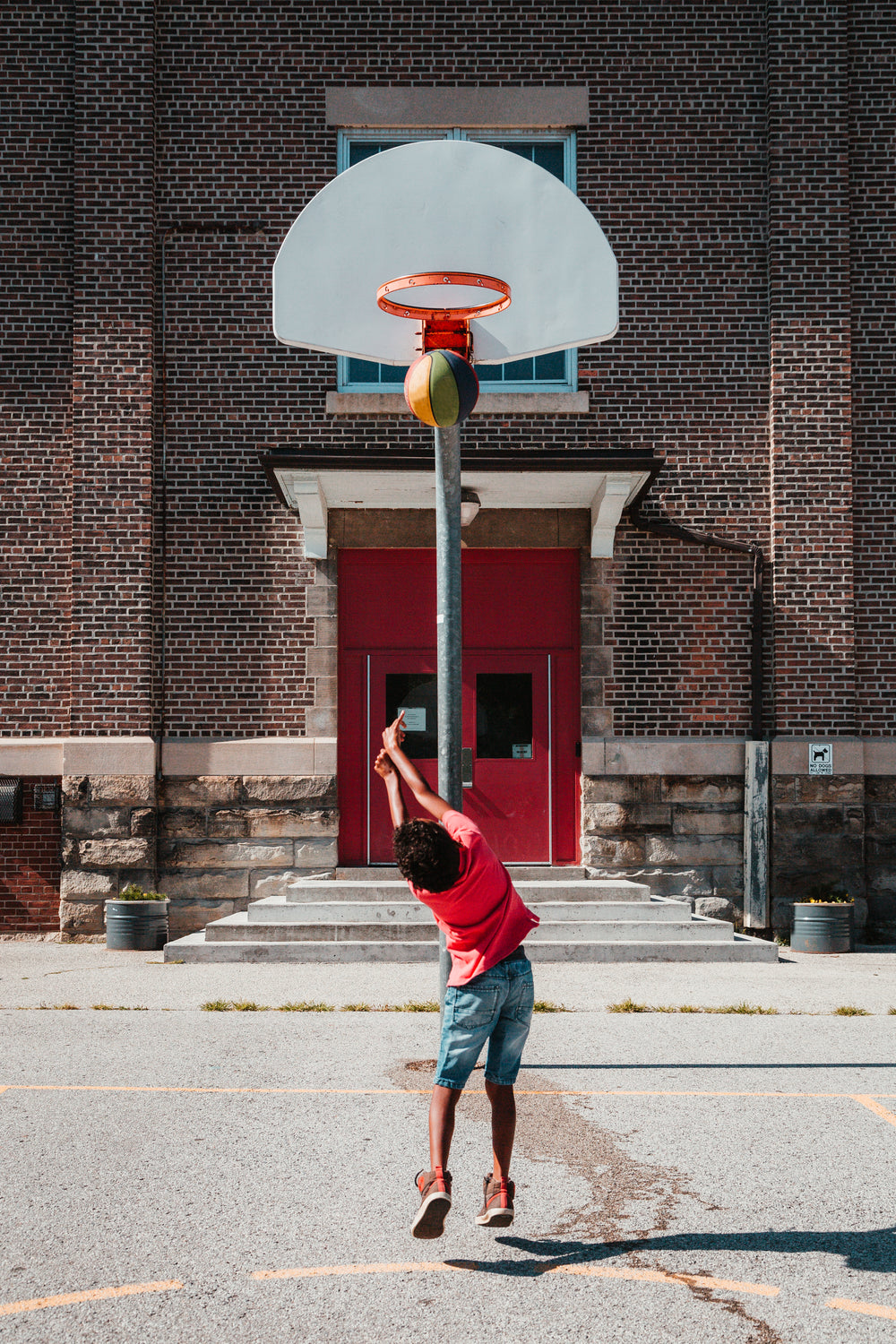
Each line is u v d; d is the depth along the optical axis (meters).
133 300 12.43
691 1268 3.91
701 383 12.58
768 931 12.07
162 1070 6.41
